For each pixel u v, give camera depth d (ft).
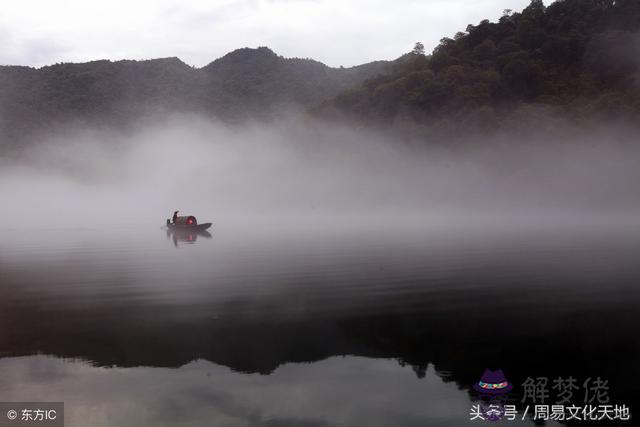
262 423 24.31
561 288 57.21
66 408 25.76
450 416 25.18
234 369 31.45
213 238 138.92
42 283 62.34
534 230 174.09
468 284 60.23
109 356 33.88
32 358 33.40
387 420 24.75
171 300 51.34
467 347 35.45
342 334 38.73
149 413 25.25
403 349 35.14
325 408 25.93
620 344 35.91
